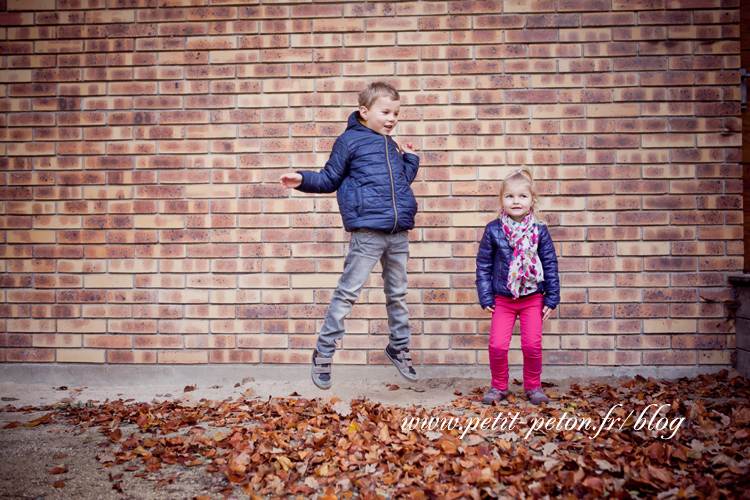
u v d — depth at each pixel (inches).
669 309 139.5
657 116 140.6
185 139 143.6
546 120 140.8
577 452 90.7
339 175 111.7
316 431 102.2
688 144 140.2
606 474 80.5
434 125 141.2
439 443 91.3
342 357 140.8
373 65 141.8
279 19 142.7
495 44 141.2
